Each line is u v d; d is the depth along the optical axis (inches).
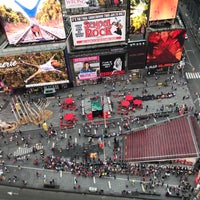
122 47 4079.7
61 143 3624.5
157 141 3464.6
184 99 3991.1
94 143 3585.1
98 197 3100.4
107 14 3789.4
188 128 3476.9
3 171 3376.0
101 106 3860.7
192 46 4773.6
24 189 3218.5
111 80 4335.6
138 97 4040.4
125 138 3607.3
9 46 4003.4
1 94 4298.7
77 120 3860.7
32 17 3762.3
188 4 5349.4
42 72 4072.3
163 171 3248.0
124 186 3159.5
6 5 3659.0
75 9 3880.4
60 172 3331.7
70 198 3112.7
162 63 4227.4
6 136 3754.9
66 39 3981.3
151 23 3978.8
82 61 4072.3
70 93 4222.4
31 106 4099.4
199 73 4345.5
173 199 3021.7
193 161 3218.5
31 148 3592.5
